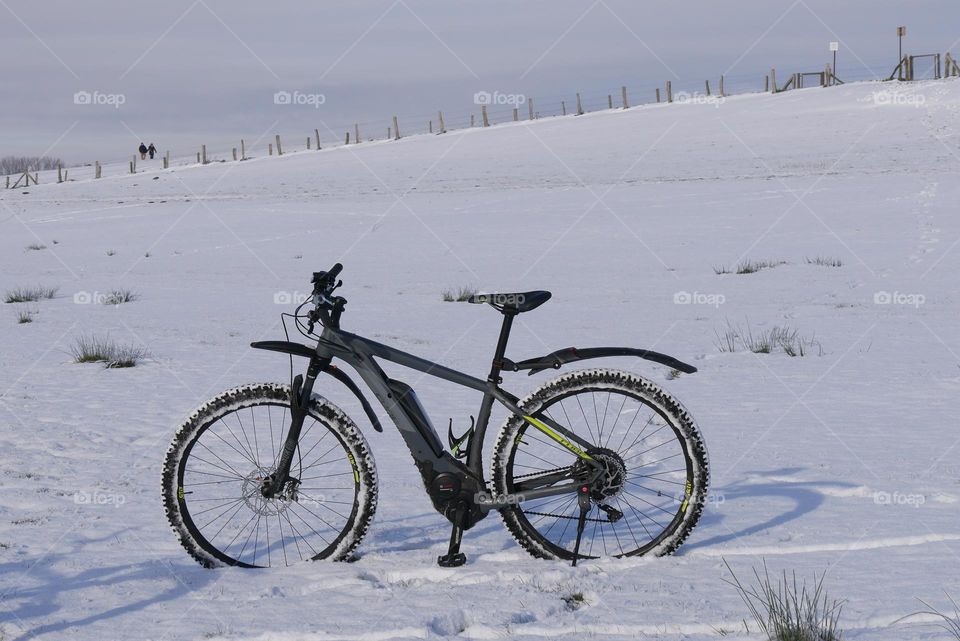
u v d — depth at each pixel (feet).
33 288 65.26
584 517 14.34
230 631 12.02
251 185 168.86
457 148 202.28
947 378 29.48
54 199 173.68
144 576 14.19
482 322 45.42
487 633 11.75
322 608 12.66
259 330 43.75
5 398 28.71
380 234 94.22
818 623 11.59
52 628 12.25
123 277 71.82
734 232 81.92
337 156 221.05
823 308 47.26
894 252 66.90
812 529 15.52
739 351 35.83
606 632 11.70
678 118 211.82
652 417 21.12
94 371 33.22
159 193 168.86
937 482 18.30
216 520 16.37
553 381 14.60
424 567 14.17
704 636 11.51
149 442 23.34
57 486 19.47
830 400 26.81
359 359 14.79
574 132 207.10
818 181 112.78
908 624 11.62
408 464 20.77
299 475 16.93
